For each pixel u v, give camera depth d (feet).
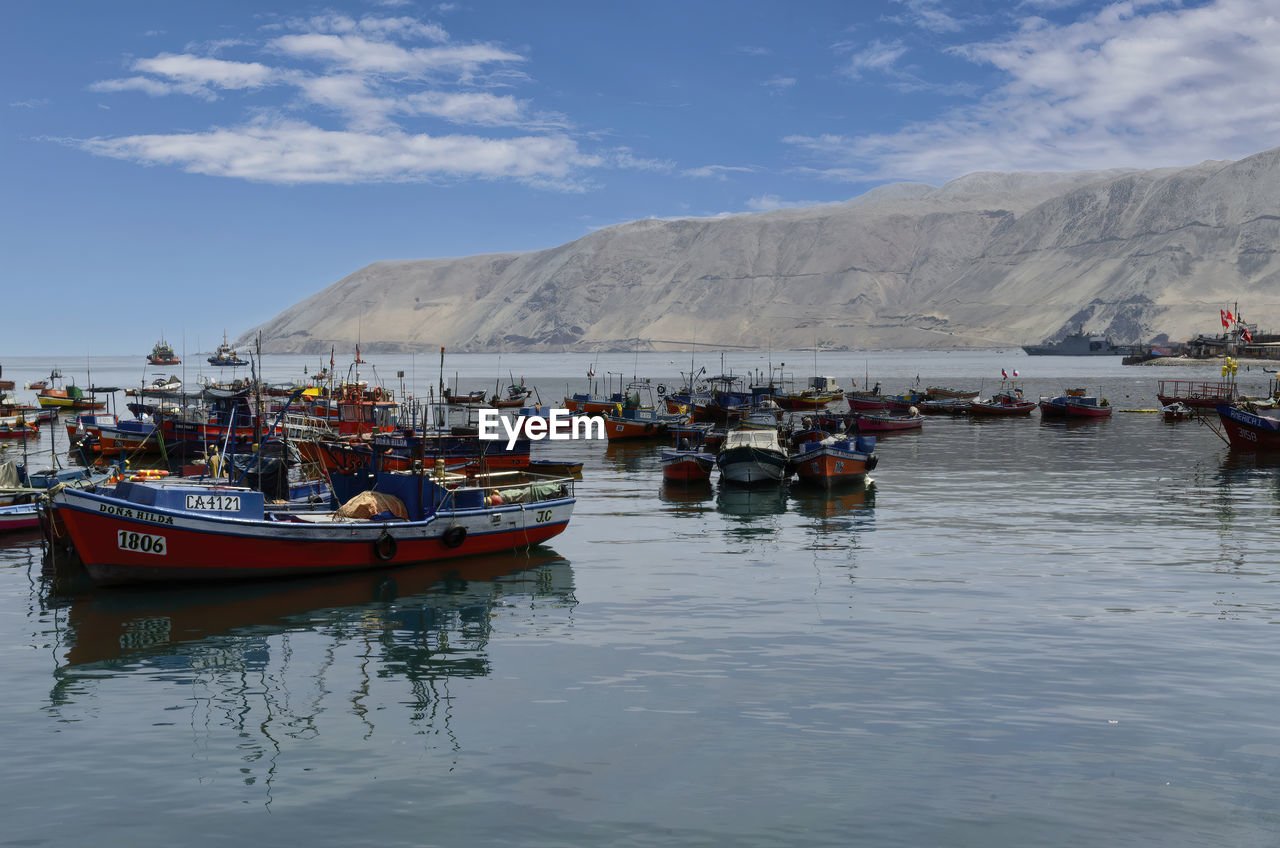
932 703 75.00
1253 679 79.87
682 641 91.97
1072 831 55.93
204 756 66.54
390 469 151.64
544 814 58.13
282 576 116.47
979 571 120.98
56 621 100.63
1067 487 201.87
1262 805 58.80
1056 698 75.87
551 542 142.72
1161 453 271.08
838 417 292.20
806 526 155.63
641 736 69.26
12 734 70.59
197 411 243.19
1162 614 99.91
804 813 57.98
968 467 240.12
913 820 57.21
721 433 271.49
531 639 93.50
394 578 119.34
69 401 450.71
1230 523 155.74
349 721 72.74
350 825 57.06
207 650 90.94
